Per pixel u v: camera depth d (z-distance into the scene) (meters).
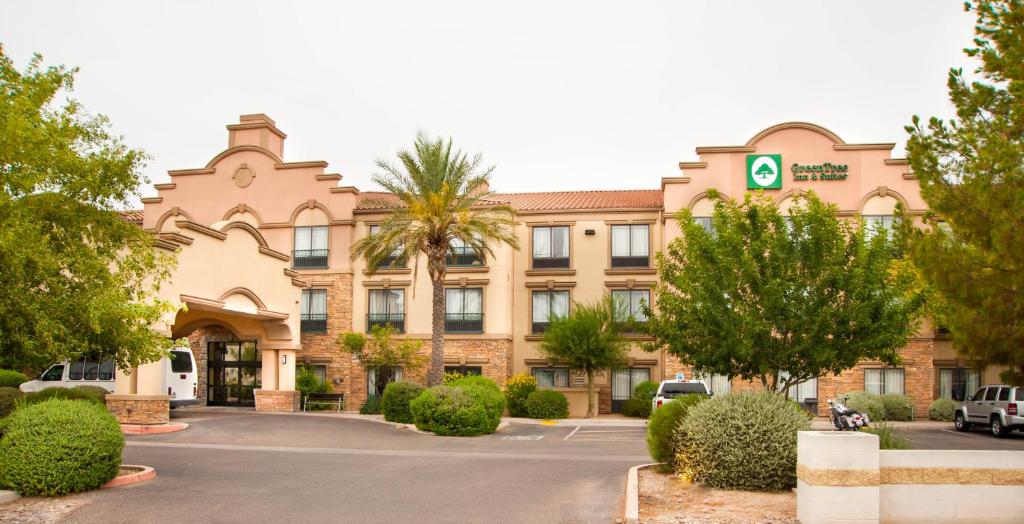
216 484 14.54
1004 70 12.28
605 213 40.84
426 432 26.45
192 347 40.44
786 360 17.41
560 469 16.97
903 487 10.42
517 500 12.98
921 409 36.69
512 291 41.28
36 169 13.43
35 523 11.16
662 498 12.63
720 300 17.98
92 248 14.98
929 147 12.33
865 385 37.22
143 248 15.90
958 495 10.41
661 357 39.66
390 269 41.03
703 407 13.89
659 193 43.91
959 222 11.66
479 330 40.19
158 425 24.39
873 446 10.13
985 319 11.33
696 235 19.02
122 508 12.17
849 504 10.04
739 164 38.19
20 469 12.75
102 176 14.84
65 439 13.08
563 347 36.81
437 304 32.50
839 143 37.84
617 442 23.89
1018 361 11.26
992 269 11.57
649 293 40.09
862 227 18.44
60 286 13.80
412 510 12.15
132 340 14.79
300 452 20.17
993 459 10.45
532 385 37.22
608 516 11.64
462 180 33.12
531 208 41.53
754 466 13.01
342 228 41.56
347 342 38.28
